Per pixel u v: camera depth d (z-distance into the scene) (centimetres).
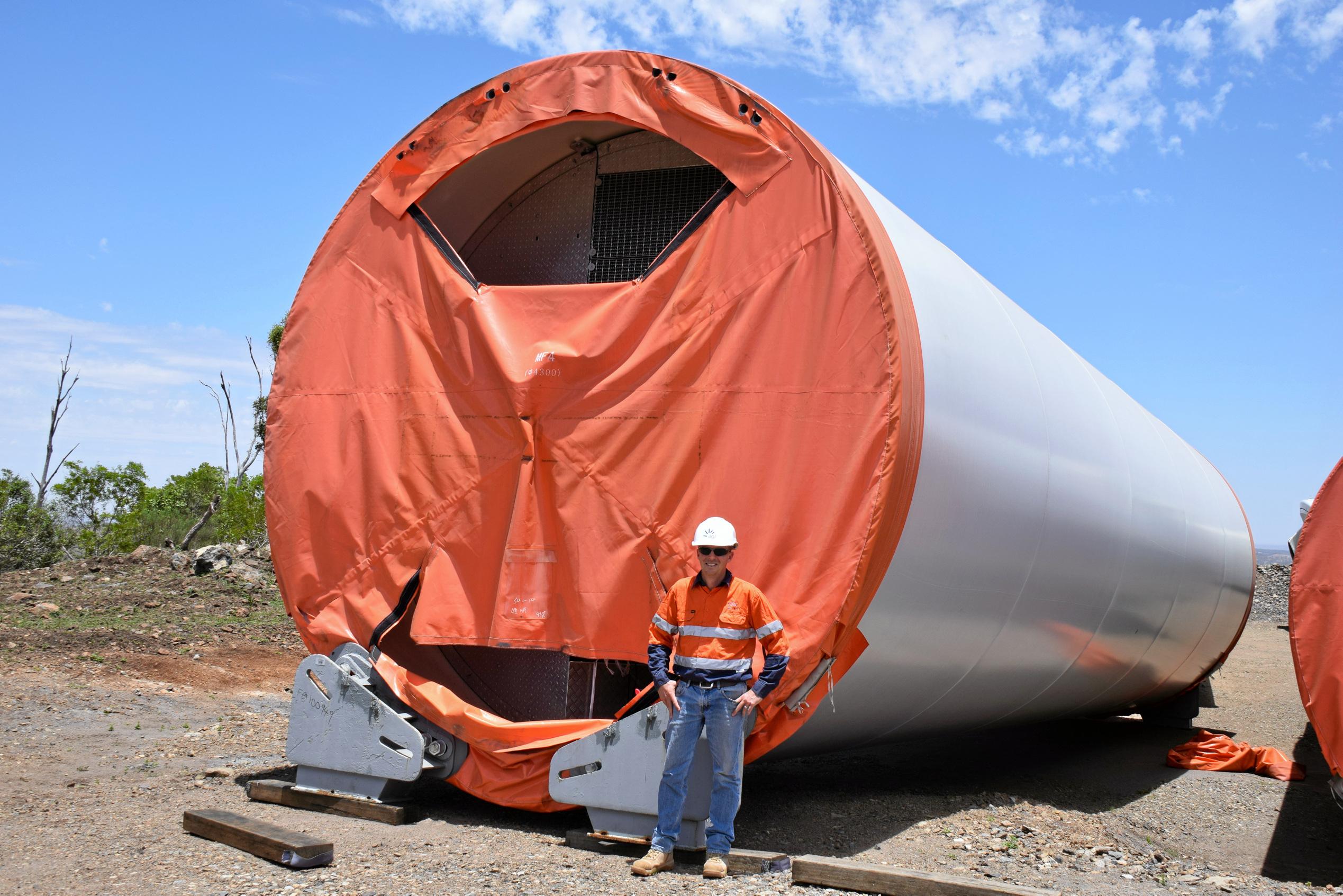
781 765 829
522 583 577
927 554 546
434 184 648
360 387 648
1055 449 697
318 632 632
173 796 627
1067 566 715
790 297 534
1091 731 1230
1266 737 1176
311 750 612
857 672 552
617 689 621
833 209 529
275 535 657
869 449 500
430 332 635
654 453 556
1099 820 730
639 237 649
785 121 548
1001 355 662
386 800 589
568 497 573
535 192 691
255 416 2969
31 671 1038
